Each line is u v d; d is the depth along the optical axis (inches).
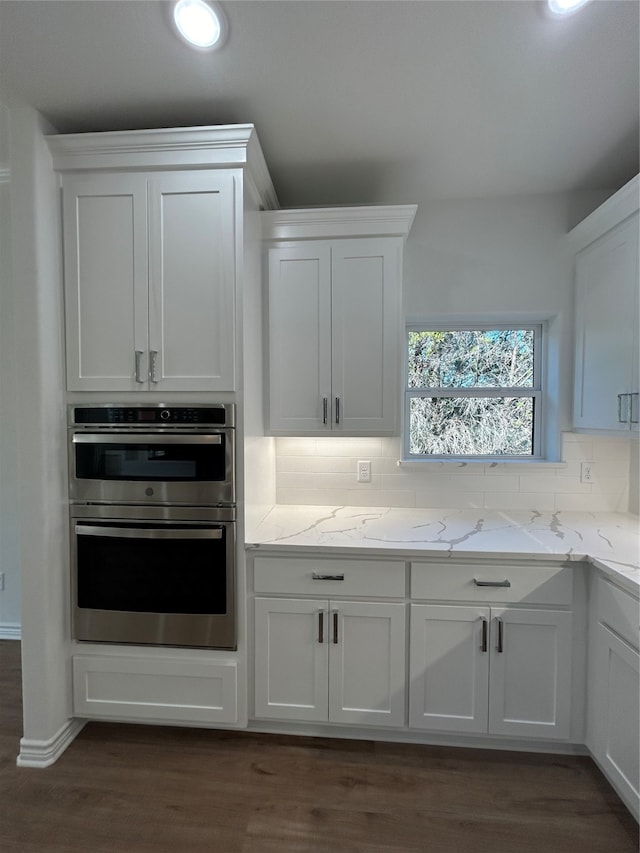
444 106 61.6
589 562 60.2
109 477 65.4
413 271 88.3
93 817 54.7
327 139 69.1
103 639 66.4
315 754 64.7
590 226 76.6
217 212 62.6
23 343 61.9
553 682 62.3
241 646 65.3
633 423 66.2
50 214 63.4
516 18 47.6
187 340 63.9
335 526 74.7
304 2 45.7
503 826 53.6
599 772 61.5
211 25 48.5
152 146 61.9
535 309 86.3
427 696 64.1
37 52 52.0
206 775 61.0
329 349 75.4
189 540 64.6
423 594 63.7
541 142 70.0
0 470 96.2
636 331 65.2
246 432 65.1
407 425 94.8
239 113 63.2
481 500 87.7
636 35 49.6
